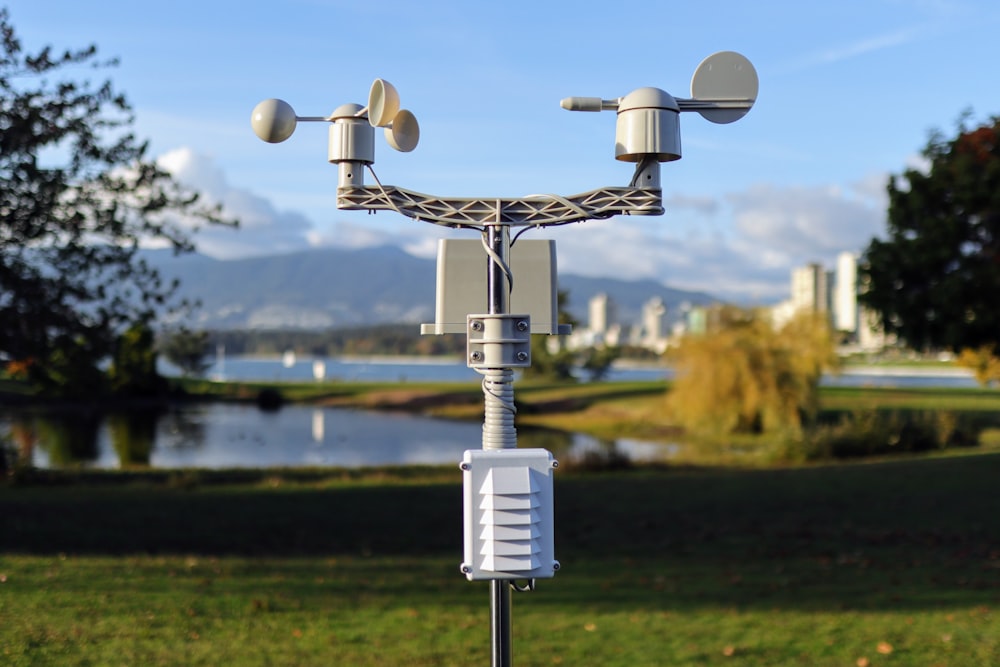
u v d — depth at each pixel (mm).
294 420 46094
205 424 42344
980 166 16500
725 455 26156
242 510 14172
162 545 11203
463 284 2566
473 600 7895
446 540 11859
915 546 10797
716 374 30969
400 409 54656
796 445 24094
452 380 95312
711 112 2629
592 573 9438
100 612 6887
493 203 2564
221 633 6523
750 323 31516
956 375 98188
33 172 10984
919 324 17078
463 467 2465
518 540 2438
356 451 31891
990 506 13438
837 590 8289
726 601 7910
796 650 6277
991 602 7602
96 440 34125
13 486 18000
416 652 6207
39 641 6027
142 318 12375
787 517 13180
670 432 34625
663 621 7211
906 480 16125
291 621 6992
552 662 6145
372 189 2609
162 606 7199
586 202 2549
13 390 52281
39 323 11703
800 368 30516
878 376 94438
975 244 16891
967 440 25109
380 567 9711
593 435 35906
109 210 11727
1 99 11297
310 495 16047
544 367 68312
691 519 13195
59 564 8859
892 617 7117
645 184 2559
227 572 8930
